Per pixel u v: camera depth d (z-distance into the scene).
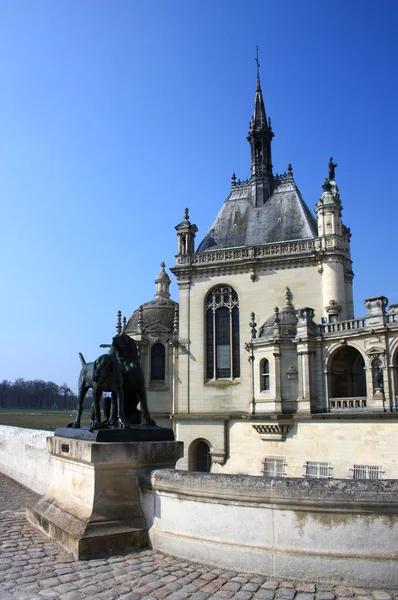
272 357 46.25
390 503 8.35
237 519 9.17
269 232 56.31
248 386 51.38
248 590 8.02
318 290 50.69
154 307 60.81
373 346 40.22
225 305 54.59
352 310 55.81
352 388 46.66
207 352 54.62
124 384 12.91
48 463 18.53
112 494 10.72
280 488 8.90
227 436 50.75
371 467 37.31
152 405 56.16
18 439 22.58
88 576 8.77
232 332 53.66
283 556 8.62
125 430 11.30
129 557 9.81
